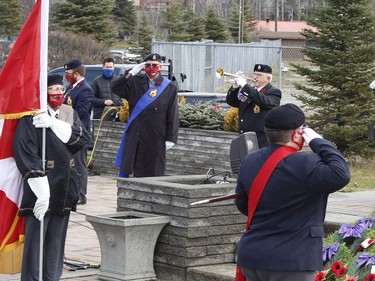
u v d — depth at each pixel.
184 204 7.86
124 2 63.75
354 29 19.42
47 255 7.43
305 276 5.13
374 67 19.20
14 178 7.31
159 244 8.10
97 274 8.29
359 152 18.78
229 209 8.04
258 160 5.32
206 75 27.72
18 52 7.24
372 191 12.50
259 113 9.91
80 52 37.31
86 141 7.47
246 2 59.22
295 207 5.15
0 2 43.25
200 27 53.16
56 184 7.29
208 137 14.30
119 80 10.53
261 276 5.20
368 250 6.78
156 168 10.59
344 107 19.08
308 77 19.62
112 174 16.02
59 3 46.53
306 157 5.16
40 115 7.14
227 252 8.08
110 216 8.16
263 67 9.95
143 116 10.51
